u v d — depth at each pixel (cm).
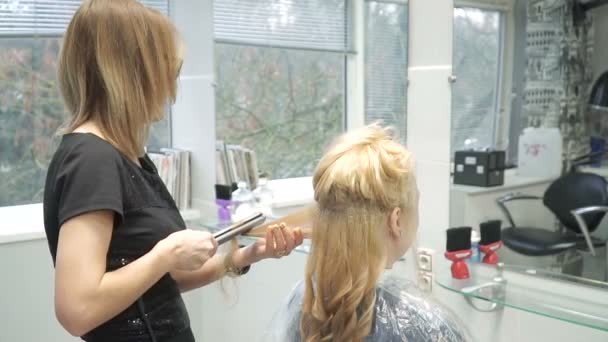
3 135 252
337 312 96
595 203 144
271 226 123
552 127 152
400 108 186
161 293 117
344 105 215
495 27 160
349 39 213
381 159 99
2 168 253
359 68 206
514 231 158
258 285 235
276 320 113
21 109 253
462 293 150
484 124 163
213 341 260
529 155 155
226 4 233
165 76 112
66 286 97
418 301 102
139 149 115
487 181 162
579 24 147
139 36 107
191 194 255
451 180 169
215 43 234
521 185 156
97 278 98
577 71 146
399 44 187
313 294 100
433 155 173
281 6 230
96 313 98
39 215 248
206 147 243
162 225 114
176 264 106
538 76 153
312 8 225
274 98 229
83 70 108
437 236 173
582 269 146
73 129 109
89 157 102
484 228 162
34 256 226
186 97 254
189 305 263
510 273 158
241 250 130
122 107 107
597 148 144
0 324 223
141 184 112
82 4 108
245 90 235
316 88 225
